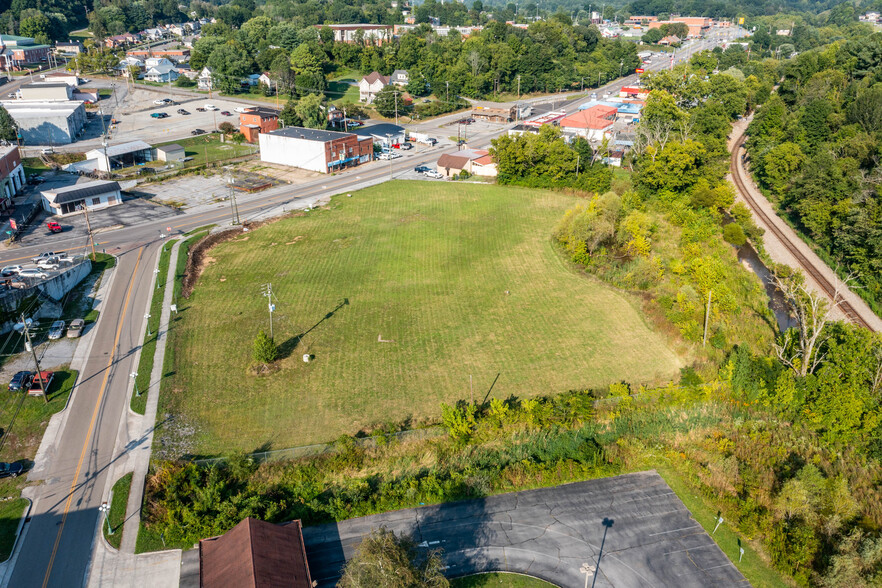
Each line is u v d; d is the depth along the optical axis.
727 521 53.72
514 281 93.88
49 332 76.12
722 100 192.75
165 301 85.19
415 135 176.75
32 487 54.12
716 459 60.09
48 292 81.56
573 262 99.50
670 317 80.88
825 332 72.75
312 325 80.62
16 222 107.06
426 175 146.75
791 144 131.62
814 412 63.59
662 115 154.50
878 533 51.34
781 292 95.81
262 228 112.38
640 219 102.75
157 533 50.31
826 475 57.94
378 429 62.09
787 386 64.44
